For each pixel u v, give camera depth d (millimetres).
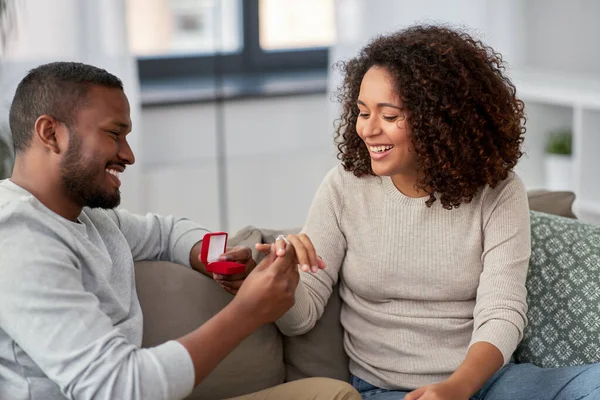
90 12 3316
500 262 1735
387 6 3842
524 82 3803
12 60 3215
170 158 3801
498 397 1697
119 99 1519
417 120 1686
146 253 1812
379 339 1816
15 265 1375
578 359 1767
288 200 4105
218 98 3816
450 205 1755
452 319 1791
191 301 1751
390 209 1802
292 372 1880
